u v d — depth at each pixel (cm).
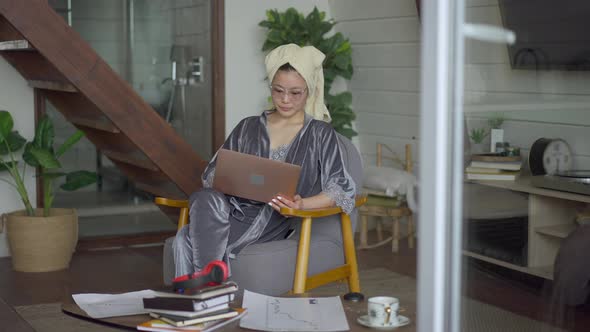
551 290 159
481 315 146
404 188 434
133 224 497
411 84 455
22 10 349
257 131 296
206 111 480
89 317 197
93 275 397
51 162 387
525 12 162
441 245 140
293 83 285
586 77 182
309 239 264
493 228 149
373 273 393
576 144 179
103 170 494
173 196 414
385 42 468
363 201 290
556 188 164
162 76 480
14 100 435
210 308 190
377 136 495
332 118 484
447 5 137
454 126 141
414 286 365
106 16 470
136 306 205
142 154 415
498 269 150
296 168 262
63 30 358
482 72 148
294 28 462
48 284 377
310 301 210
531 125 167
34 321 311
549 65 170
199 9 475
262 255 262
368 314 193
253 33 479
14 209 441
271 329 186
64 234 406
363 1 474
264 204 283
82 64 363
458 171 142
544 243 161
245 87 480
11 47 381
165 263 284
